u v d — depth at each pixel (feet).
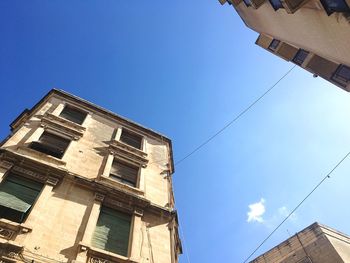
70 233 31.78
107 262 31.01
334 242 73.20
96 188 39.04
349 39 37.55
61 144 45.21
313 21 41.98
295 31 51.06
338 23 36.50
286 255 78.59
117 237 35.37
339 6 34.88
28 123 45.21
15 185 33.65
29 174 35.42
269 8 53.06
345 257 68.95
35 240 28.71
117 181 43.01
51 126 46.91
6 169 33.94
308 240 76.69
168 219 41.86
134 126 62.23
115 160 48.62
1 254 25.59
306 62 60.03
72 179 38.24
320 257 71.10
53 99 55.31
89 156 45.65
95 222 34.68
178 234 43.65
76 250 30.27
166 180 51.67
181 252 44.21
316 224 78.07
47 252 28.40
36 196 33.88
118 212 38.70
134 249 34.12
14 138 40.32
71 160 42.37
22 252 26.81
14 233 28.17
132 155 51.85
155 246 36.37
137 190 43.60
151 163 53.57
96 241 33.27
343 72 55.57
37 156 39.04
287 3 39.58
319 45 46.85
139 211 39.73
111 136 54.75
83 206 35.96
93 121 55.77
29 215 30.58
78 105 57.93
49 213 32.37
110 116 60.70
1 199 30.91
